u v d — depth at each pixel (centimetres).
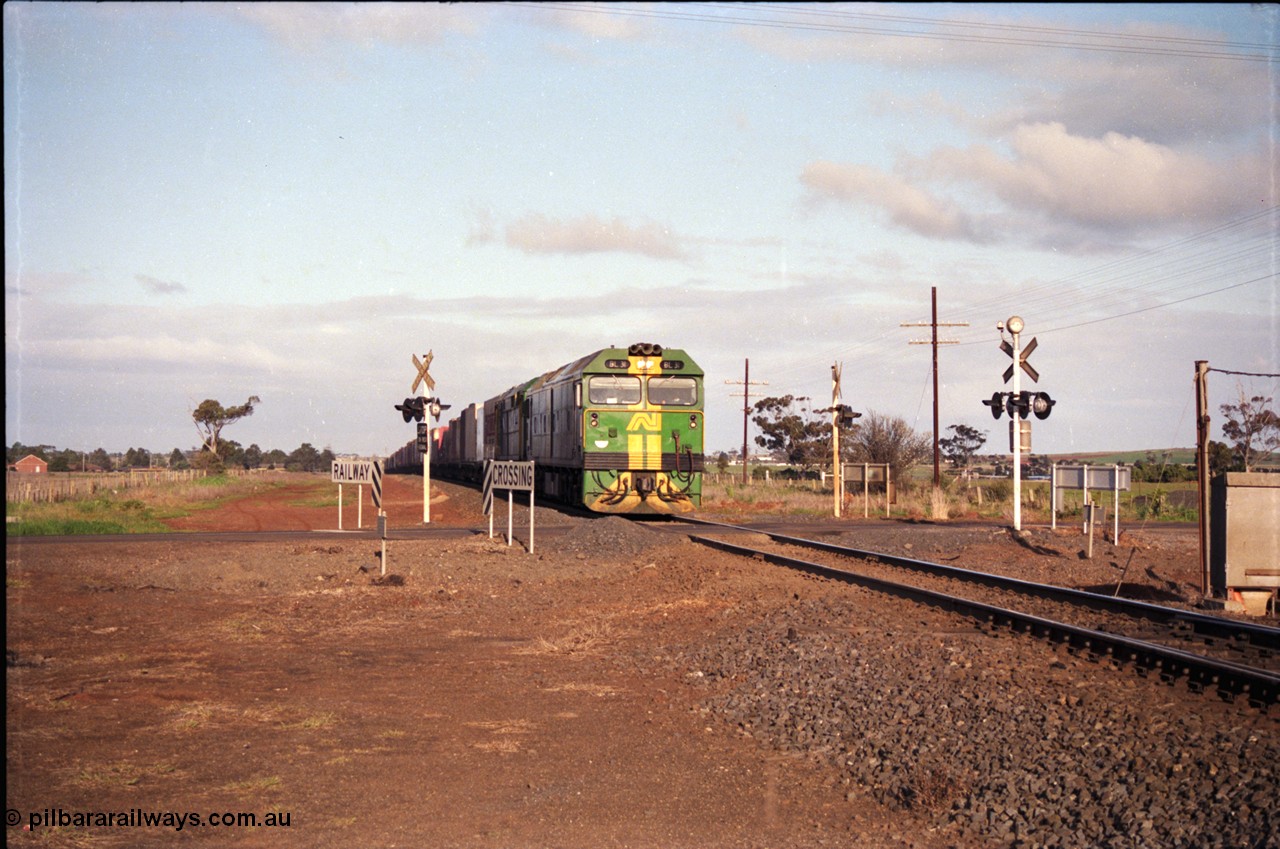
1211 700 865
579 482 3347
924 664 1036
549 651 1231
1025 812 653
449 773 754
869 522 3688
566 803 691
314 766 766
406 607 1566
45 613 1463
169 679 1050
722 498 4878
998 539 2691
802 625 1301
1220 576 1584
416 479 8175
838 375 4097
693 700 988
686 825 652
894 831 642
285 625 1399
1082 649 1091
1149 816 621
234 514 3825
